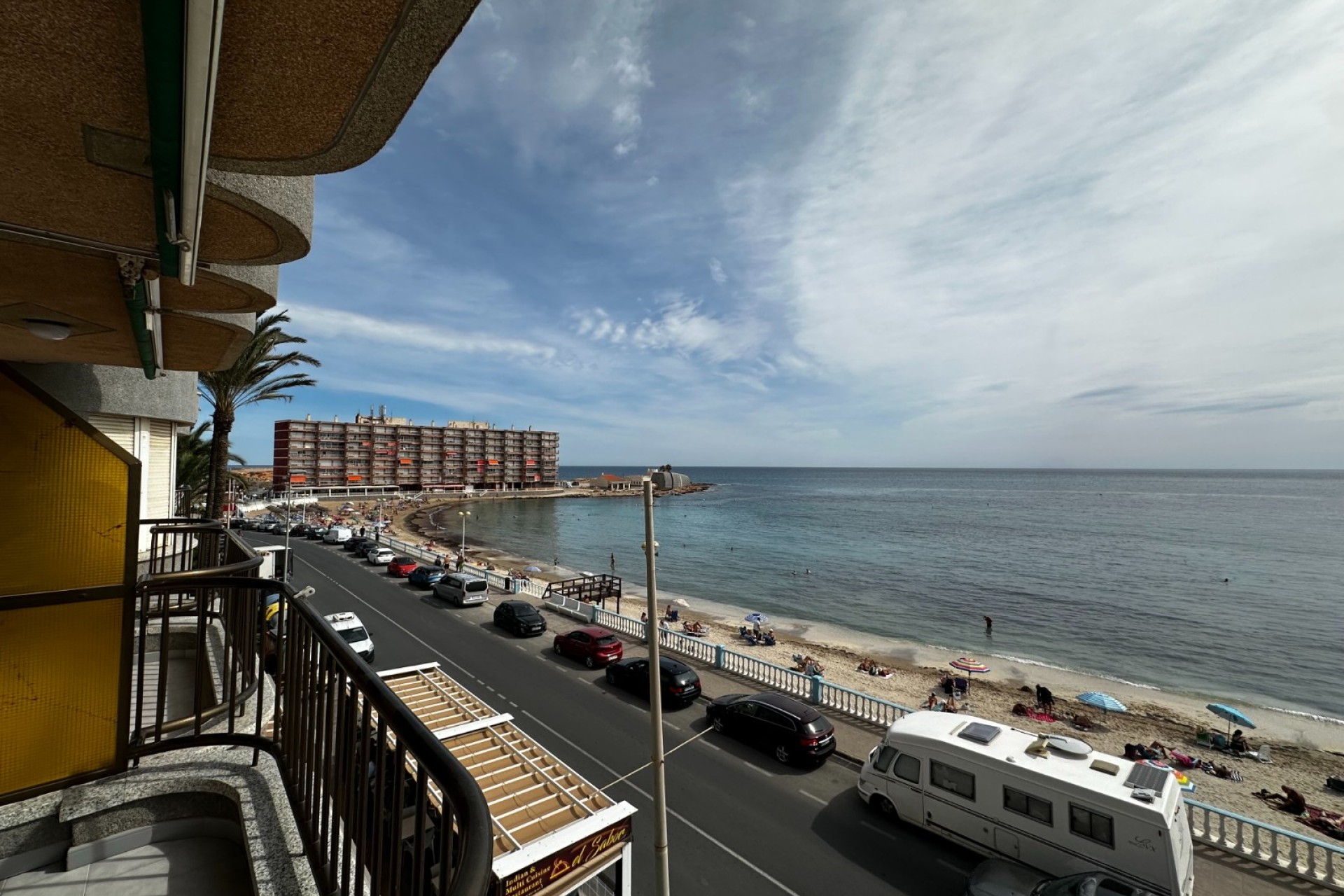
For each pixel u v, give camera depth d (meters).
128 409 9.13
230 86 1.68
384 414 162.00
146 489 11.15
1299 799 15.16
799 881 10.20
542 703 17.95
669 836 11.40
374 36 1.52
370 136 1.97
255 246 2.95
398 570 38.09
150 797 3.31
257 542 51.56
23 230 2.49
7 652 2.96
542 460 186.88
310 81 1.68
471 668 20.91
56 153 1.93
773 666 20.38
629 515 118.19
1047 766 10.04
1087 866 9.20
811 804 12.55
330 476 141.88
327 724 2.68
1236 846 11.30
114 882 3.04
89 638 3.21
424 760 1.60
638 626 26.17
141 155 1.94
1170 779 9.43
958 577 55.44
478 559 61.00
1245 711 25.28
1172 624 40.03
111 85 1.60
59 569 3.12
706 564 62.16
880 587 51.19
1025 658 32.84
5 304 3.65
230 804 3.41
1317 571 57.47
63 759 3.12
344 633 19.67
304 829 2.86
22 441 3.01
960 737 11.27
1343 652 34.31
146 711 5.36
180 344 5.35
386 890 1.96
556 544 77.62
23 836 3.05
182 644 6.89
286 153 2.07
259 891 2.62
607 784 13.30
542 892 6.87
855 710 17.91
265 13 1.41
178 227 2.32
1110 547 72.50
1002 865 9.71
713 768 14.09
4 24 1.37
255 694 4.54
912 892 9.94
